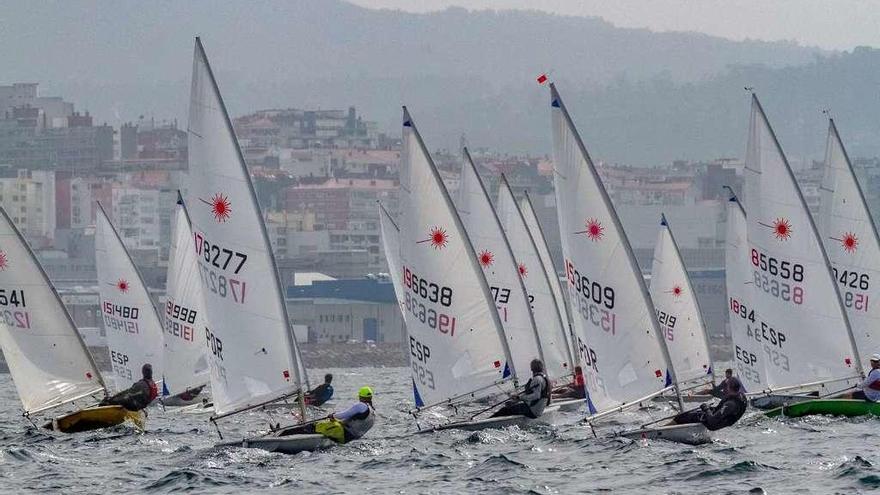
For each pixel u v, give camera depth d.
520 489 139.25
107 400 197.00
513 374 181.00
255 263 160.75
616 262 167.00
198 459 160.38
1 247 197.62
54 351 199.50
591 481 143.62
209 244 162.12
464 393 181.25
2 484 148.38
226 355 162.38
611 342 168.00
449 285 180.75
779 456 158.12
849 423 191.75
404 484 143.38
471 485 142.38
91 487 145.62
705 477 144.25
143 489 143.75
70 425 194.75
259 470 152.75
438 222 180.50
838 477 142.00
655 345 166.75
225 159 160.88
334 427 166.75
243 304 161.38
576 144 168.38
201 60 161.25
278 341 161.25
